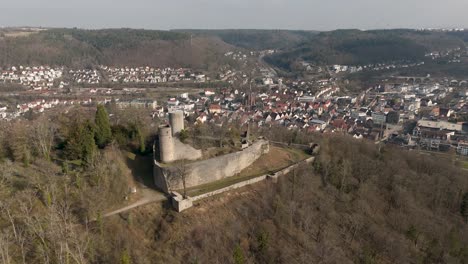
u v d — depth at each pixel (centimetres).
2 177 6047
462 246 7400
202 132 9581
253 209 7056
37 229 5100
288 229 6862
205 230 6206
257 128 13688
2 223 5216
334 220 7375
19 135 7306
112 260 5309
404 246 6950
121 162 7662
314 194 8000
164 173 6969
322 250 6425
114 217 6125
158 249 5791
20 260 4759
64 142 7869
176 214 6359
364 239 7162
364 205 7912
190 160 7656
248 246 6269
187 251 5816
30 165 7006
